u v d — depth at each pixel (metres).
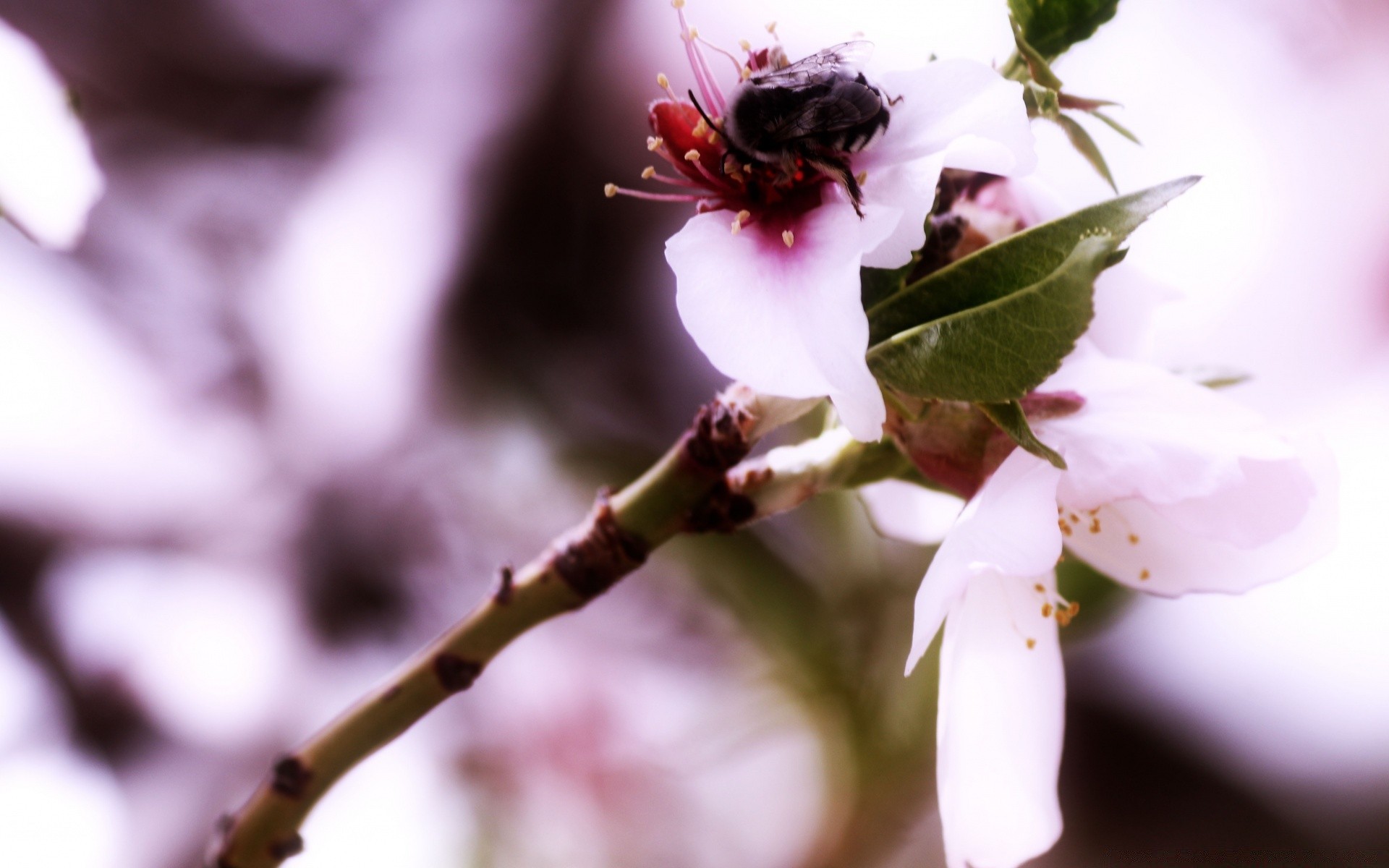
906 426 0.39
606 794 0.72
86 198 0.41
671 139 0.38
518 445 0.83
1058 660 0.39
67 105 0.41
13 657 0.77
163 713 0.78
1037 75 0.38
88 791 0.76
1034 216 0.39
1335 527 0.39
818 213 0.37
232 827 0.41
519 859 0.71
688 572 0.61
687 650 0.76
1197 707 0.81
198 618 0.80
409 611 0.83
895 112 0.37
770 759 0.72
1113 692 0.83
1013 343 0.37
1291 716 0.79
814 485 0.40
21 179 0.40
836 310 0.37
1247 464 0.38
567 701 0.73
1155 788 0.81
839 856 0.56
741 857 0.70
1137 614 0.80
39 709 0.77
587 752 0.73
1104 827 0.81
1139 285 0.40
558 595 0.40
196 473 0.83
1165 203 0.37
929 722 0.54
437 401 0.83
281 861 0.41
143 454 0.82
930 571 0.37
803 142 0.37
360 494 0.82
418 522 0.82
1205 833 0.79
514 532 0.82
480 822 0.72
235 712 0.78
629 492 0.40
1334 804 0.77
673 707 0.74
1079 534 0.40
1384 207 0.77
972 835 0.38
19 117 0.40
